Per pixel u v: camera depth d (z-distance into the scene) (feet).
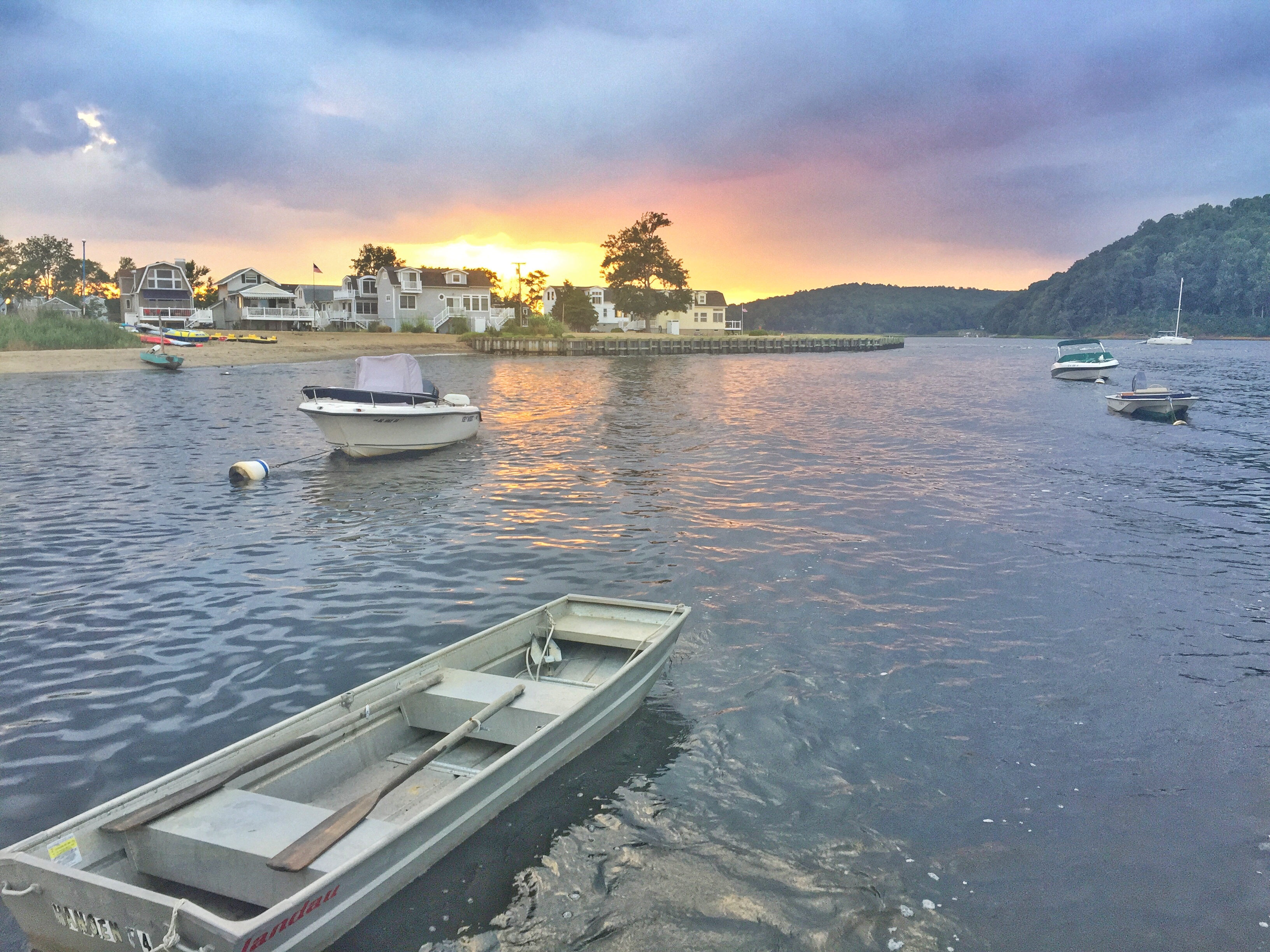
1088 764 23.54
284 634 32.60
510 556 43.37
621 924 17.01
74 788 21.97
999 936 16.94
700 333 410.52
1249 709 26.81
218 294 321.11
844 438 88.17
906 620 34.37
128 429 89.15
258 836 16.40
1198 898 18.16
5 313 209.05
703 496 58.23
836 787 22.24
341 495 58.29
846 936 16.83
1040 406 122.93
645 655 25.31
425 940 16.35
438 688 23.52
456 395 81.87
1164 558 43.42
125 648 31.22
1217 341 560.61
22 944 15.93
